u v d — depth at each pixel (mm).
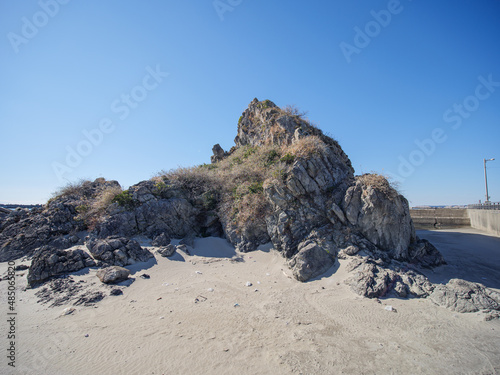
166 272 10961
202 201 15797
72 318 7637
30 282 9984
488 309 7629
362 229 11367
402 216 11430
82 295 8953
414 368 5445
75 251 11180
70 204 15375
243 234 13383
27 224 14609
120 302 8594
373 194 11078
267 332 6820
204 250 13375
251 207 13625
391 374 5281
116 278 9875
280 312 7859
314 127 16578
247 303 8477
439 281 9609
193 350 6066
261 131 20359
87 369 5488
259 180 15062
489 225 23016
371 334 6691
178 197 15664
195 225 15594
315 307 8125
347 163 16656
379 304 8195
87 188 17766
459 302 7980
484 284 9414
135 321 7395
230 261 12219
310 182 12758
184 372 5375
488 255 13320
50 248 10992
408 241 11680
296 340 6445
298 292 9172
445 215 31641
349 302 8352
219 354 5922
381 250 11023
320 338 6527
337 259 10789
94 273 10531
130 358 5820
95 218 14156
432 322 7207
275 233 12516
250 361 5688
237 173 16312
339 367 5477
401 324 7129
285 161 13641
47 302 8695
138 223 14281
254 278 10555
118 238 12250
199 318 7527
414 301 8414
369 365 5543
